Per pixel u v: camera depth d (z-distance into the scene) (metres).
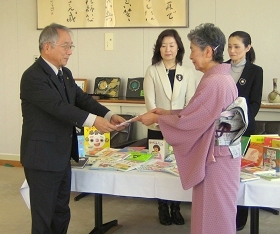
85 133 3.19
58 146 2.48
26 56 5.14
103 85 4.79
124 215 3.70
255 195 2.41
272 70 4.34
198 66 2.29
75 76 4.98
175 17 4.55
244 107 2.19
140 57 4.75
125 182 2.63
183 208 3.82
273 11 4.27
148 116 2.55
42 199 2.49
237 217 3.29
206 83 2.18
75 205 3.95
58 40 2.44
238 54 3.21
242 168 2.62
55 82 2.48
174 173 2.58
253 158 2.73
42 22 4.99
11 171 5.07
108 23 4.79
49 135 2.46
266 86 4.37
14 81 5.22
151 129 3.35
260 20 4.32
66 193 2.68
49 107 2.40
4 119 5.31
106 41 4.83
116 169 2.70
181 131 2.23
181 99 3.32
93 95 4.66
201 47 2.22
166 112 2.63
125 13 4.72
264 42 4.33
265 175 2.51
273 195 2.38
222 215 2.19
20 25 5.11
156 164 2.79
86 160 2.88
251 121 3.16
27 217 3.66
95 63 4.91
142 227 3.43
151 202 4.02
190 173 2.23
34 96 2.40
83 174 2.72
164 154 2.92
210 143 2.20
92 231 3.19
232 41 3.21
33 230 2.53
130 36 4.75
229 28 4.41
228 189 2.20
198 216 2.24
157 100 3.34
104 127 2.46
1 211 3.80
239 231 3.33
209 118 2.16
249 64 3.25
